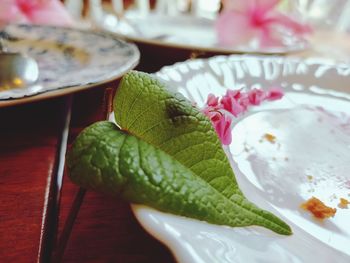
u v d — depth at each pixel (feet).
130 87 0.29
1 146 0.44
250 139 0.41
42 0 0.84
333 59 0.85
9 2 0.79
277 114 0.48
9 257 0.30
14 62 0.53
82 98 0.56
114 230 0.34
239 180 0.34
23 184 0.38
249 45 0.79
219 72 0.53
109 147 0.26
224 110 0.41
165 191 0.25
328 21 1.30
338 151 0.41
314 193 0.34
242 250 0.24
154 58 0.73
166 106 0.28
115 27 0.90
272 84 0.55
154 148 0.27
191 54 0.70
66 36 0.69
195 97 0.47
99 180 0.25
